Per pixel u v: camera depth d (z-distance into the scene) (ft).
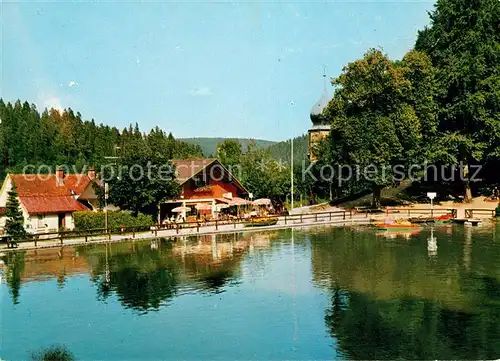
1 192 201.98
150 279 106.22
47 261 127.75
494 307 80.94
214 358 64.03
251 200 249.75
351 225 188.75
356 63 205.05
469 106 194.90
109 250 142.82
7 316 83.10
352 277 102.99
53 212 195.62
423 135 211.20
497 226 171.73
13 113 545.85
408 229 168.55
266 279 103.71
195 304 87.20
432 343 66.80
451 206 213.05
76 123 563.07
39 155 492.95
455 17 207.51
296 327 74.33
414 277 101.40
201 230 177.68
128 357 65.26
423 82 204.54
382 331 71.87
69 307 87.51
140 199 183.21
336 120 210.59
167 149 463.83
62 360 64.69
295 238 160.45
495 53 197.88
